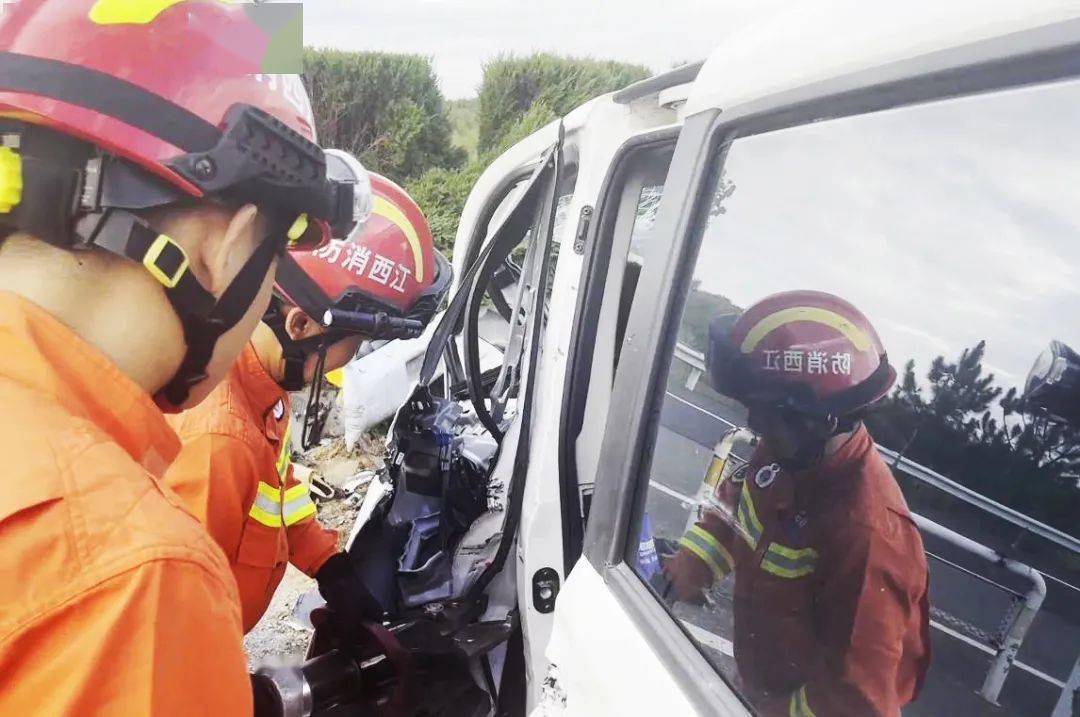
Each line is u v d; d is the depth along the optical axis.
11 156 0.65
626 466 1.11
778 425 0.87
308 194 0.83
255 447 1.38
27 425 0.60
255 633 2.85
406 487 1.79
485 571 1.71
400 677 1.51
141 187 0.69
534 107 7.26
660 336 1.06
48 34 0.68
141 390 0.70
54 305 0.67
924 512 0.71
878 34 0.74
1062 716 0.60
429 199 6.61
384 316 1.51
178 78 0.71
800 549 0.84
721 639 0.93
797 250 0.86
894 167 0.75
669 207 1.08
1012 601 0.64
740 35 1.02
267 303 0.86
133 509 0.62
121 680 0.58
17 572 0.57
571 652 1.14
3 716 0.58
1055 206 0.61
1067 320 0.60
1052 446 0.61
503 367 1.86
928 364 0.71
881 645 0.75
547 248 1.70
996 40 0.62
